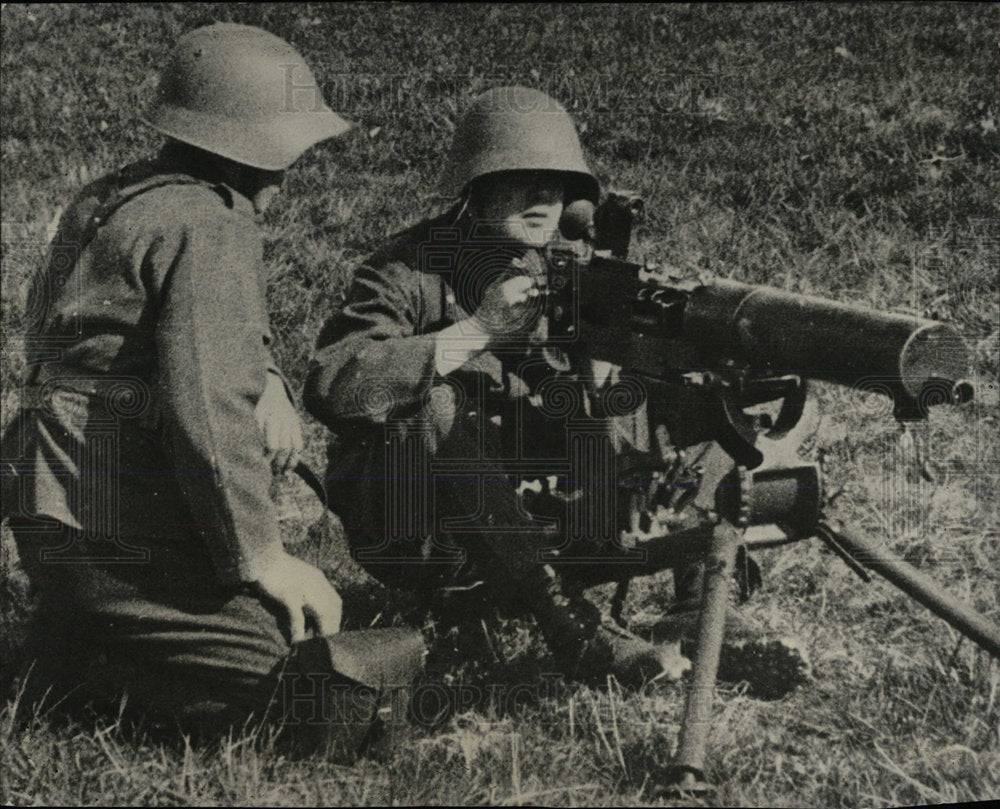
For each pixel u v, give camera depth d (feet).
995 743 8.43
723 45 18.86
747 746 8.27
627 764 8.01
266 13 19.22
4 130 16.80
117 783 7.63
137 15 19.07
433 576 9.55
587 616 9.39
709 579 8.25
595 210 9.64
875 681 9.28
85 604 8.00
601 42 18.49
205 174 8.39
